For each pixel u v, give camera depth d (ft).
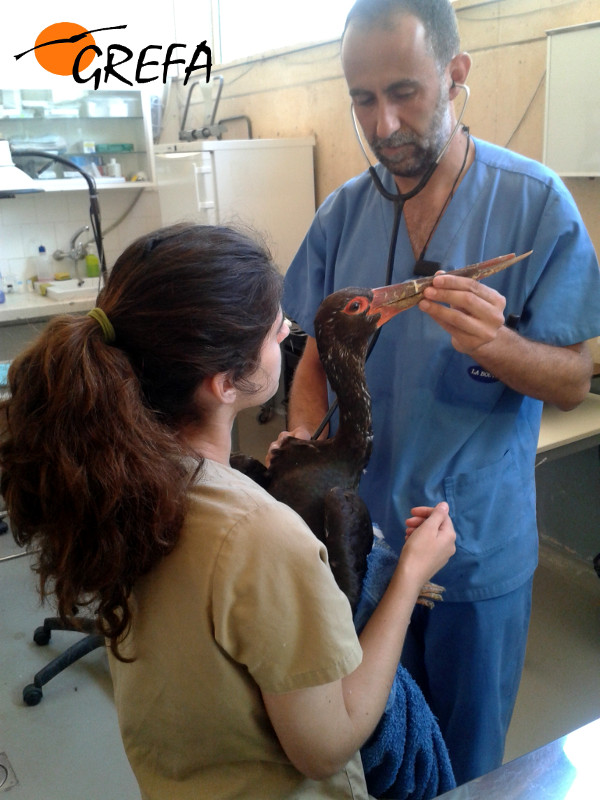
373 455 4.10
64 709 6.61
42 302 11.65
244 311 2.26
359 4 3.45
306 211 11.19
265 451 12.02
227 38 13.94
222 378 2.31
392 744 2.98
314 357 4.63
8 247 13.05
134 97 13.33
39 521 2.24
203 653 2.20
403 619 2.64
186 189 10.78
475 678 4.08
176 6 14.56
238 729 2.33
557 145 6.71
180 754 2.44
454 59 3.56
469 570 3.91
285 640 2.14
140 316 2.19
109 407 2.05
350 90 3.59
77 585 2.16
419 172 3.69
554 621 7.76
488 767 4.32
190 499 2.22
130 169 14.01
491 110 7.97
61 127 13.15
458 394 3.85
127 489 2.04
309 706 2.21
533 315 3.71
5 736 6.30
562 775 2.45
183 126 13.60
